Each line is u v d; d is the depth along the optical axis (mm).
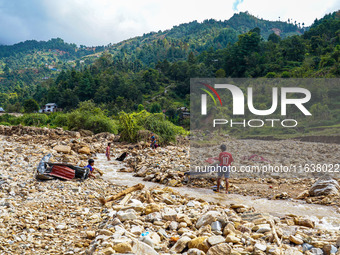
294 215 6945
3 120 73688
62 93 142125
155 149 17844
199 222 5922
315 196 9156
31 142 19250
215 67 153000
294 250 4723
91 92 141000
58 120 33625
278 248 4688
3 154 13938
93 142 21656
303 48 119625
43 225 6336
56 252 5152
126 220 6020
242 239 5098
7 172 10680
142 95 135000
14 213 6914
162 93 139375
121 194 8609
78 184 9953
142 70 187125
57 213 7273
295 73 89562
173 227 5785
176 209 6957
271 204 8422
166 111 102688
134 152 17109
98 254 4449
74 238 5789
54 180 10078
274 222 6246
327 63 92750
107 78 150875
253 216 6574
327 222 6777
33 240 5629
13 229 6070
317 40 122312
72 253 5039
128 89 132625
